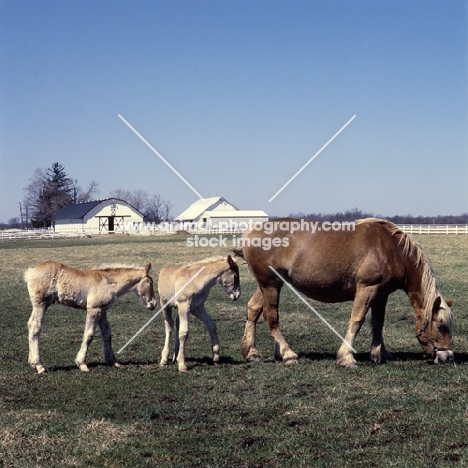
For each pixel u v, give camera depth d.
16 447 6.90
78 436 7.23
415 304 10.70
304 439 7.06
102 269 11.09
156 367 10.92
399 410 7.98
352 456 6.53
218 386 9.43
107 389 9.40
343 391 8.89
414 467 6.18
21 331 15.19
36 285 10.68
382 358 11.00
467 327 14.27
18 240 68.12
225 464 6.43
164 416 8.05
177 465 6.42
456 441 6.83
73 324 16.08
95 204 89.06
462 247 39.91
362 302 10.55
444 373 9.82
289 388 9.21
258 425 7.64
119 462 6.50
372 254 10.49
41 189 122.31
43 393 9.21
